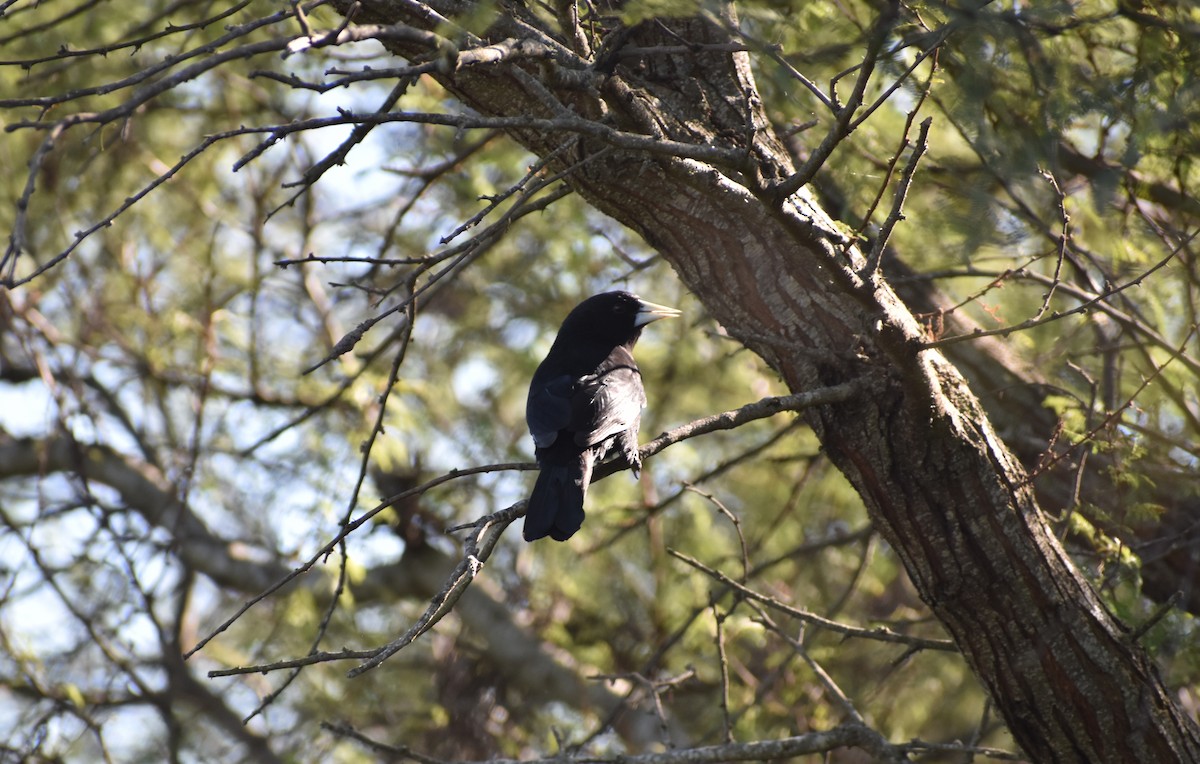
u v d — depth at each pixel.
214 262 15.16
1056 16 6.04
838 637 12.99
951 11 5.91
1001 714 7.92
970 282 10.77
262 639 15.33
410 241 15.20
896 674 13.12
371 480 15.26
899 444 7.55
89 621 13.91
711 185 6.41
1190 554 9.62
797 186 6.00
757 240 7.73
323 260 6.88
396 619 16.05
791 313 7.75
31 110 12.55
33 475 16.72
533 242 14.91
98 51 6.64
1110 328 10.32
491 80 7.39
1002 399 10.03
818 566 14.05
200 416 13.09
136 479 16.34
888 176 6.33
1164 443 9.20
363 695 14.98
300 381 14.75
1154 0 6.96
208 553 16.19
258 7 10.29
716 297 7.98
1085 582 7.83
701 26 7.88
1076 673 7.59
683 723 14.55
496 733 14.80
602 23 7.65
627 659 14.93
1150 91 6.62
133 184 14.77
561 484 8.55
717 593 12.91
